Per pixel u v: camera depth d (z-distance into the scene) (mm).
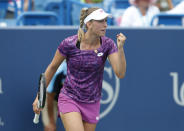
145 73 15633
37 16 18859
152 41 15531
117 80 15617
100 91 12922
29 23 18891
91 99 12695
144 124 15805
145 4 19625
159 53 15594
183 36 15547
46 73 12867
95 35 12195
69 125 12375
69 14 21250
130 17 19734
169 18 19125
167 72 15680
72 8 21641
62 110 12695
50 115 15484
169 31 15523
